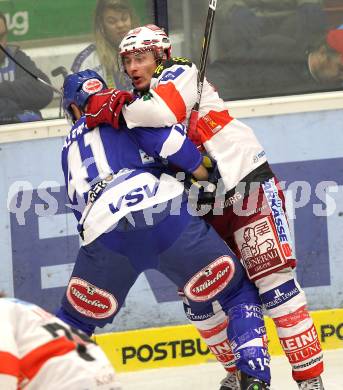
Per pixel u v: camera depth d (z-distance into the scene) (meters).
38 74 14.88
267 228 10.94
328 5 14.99
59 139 14.62
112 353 14.40
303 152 14.80
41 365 6.86
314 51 15.02
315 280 14.80
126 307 14.47
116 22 14.83
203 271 10.32
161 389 13.19
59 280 14.64
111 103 10.39
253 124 14.76
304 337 10.96
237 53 15.02
